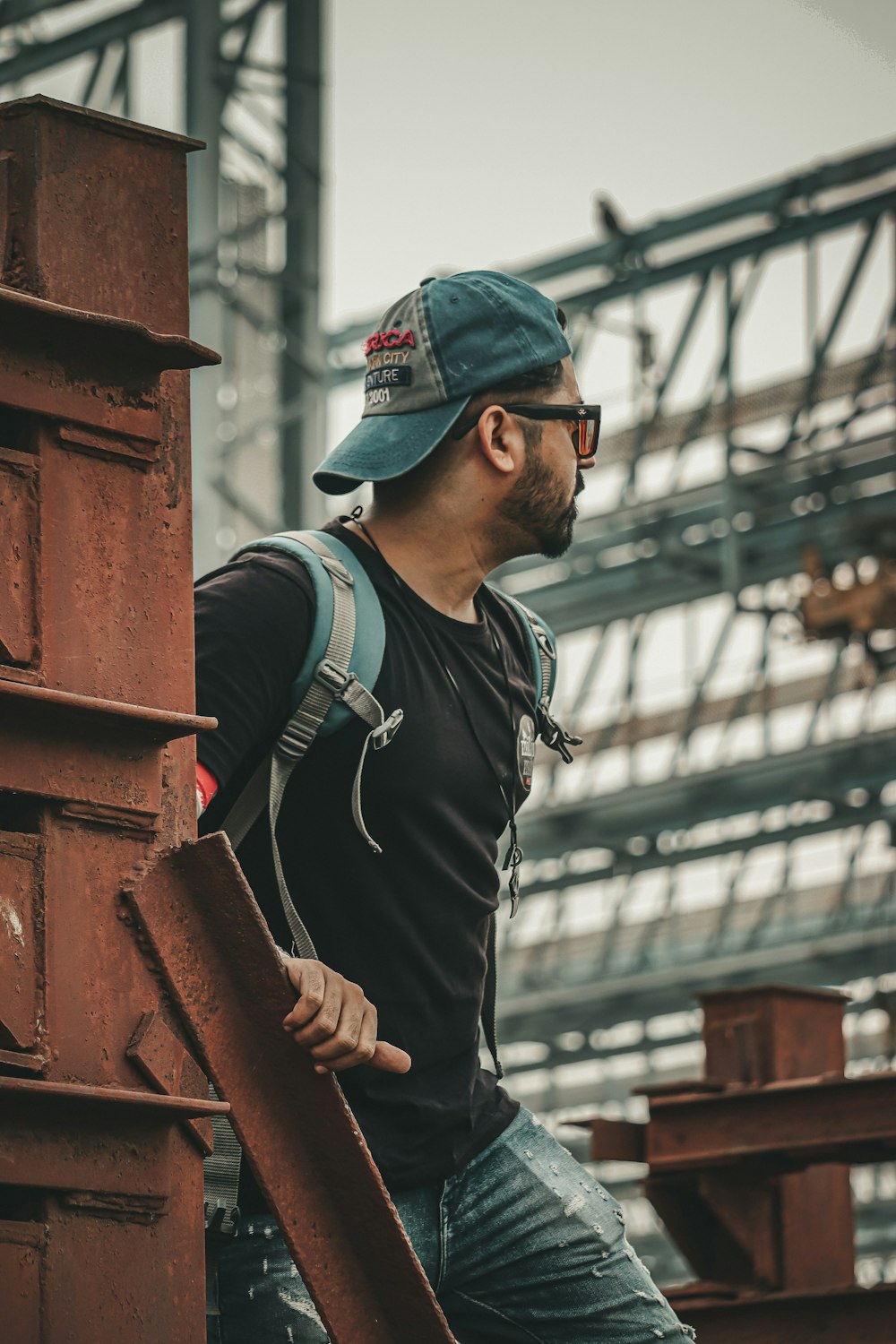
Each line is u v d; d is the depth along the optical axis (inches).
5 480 108.0
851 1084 229.0
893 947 1027.9
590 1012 1125.1
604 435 1076.5
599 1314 155.0
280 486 852.6
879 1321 218.4
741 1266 243.3
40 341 109.3
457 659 152.3
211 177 846.5
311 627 142.5
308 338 864.9
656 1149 244.8
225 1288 141.0
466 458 155.0
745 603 1058.7
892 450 959.0
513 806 155.7
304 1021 115.2
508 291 157.0
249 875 144.5
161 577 113.5
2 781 104.3
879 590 952.9
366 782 144.2
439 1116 146.6
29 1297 101.6
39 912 105.6
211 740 135.5
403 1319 118.8
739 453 1023.6
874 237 1000.2
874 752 974.4
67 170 114.5
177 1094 109.4
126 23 914.7
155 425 113.8
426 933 146.5
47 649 107.8
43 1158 102.9
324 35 884.0
